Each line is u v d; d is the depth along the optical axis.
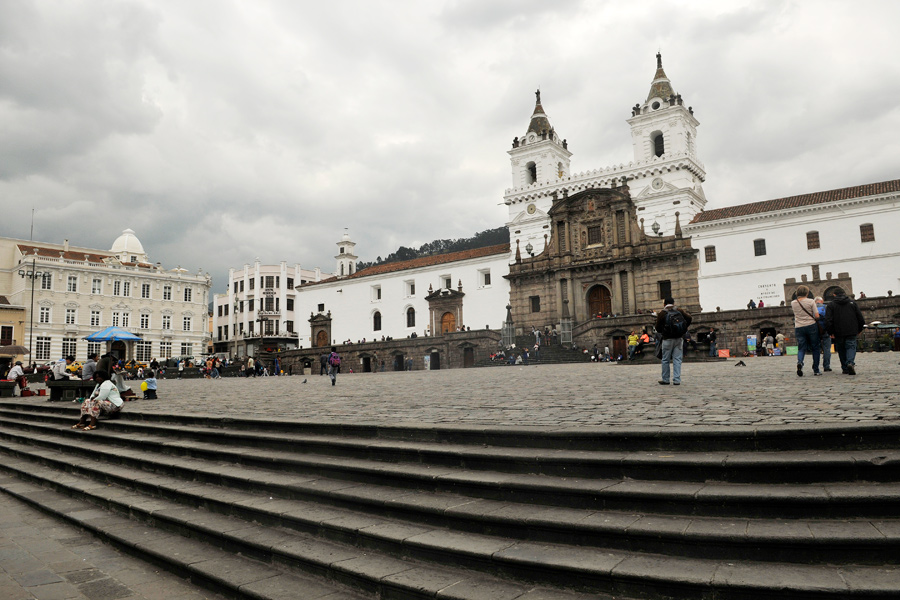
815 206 50.34
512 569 5.43
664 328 14.34
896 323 40.56
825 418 7.31
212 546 7.33
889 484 5.53
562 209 63.78
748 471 5.93
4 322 76.88
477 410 10.92
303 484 7.94
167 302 92.50
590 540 5.61
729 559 5.08
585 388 15.04
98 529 8.27
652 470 6.33
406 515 6.70
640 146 64.19
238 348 104.81
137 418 14.25
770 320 46.59
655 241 58.22
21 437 15.93
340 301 81.44
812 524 5.20
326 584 6.02
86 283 84.56
